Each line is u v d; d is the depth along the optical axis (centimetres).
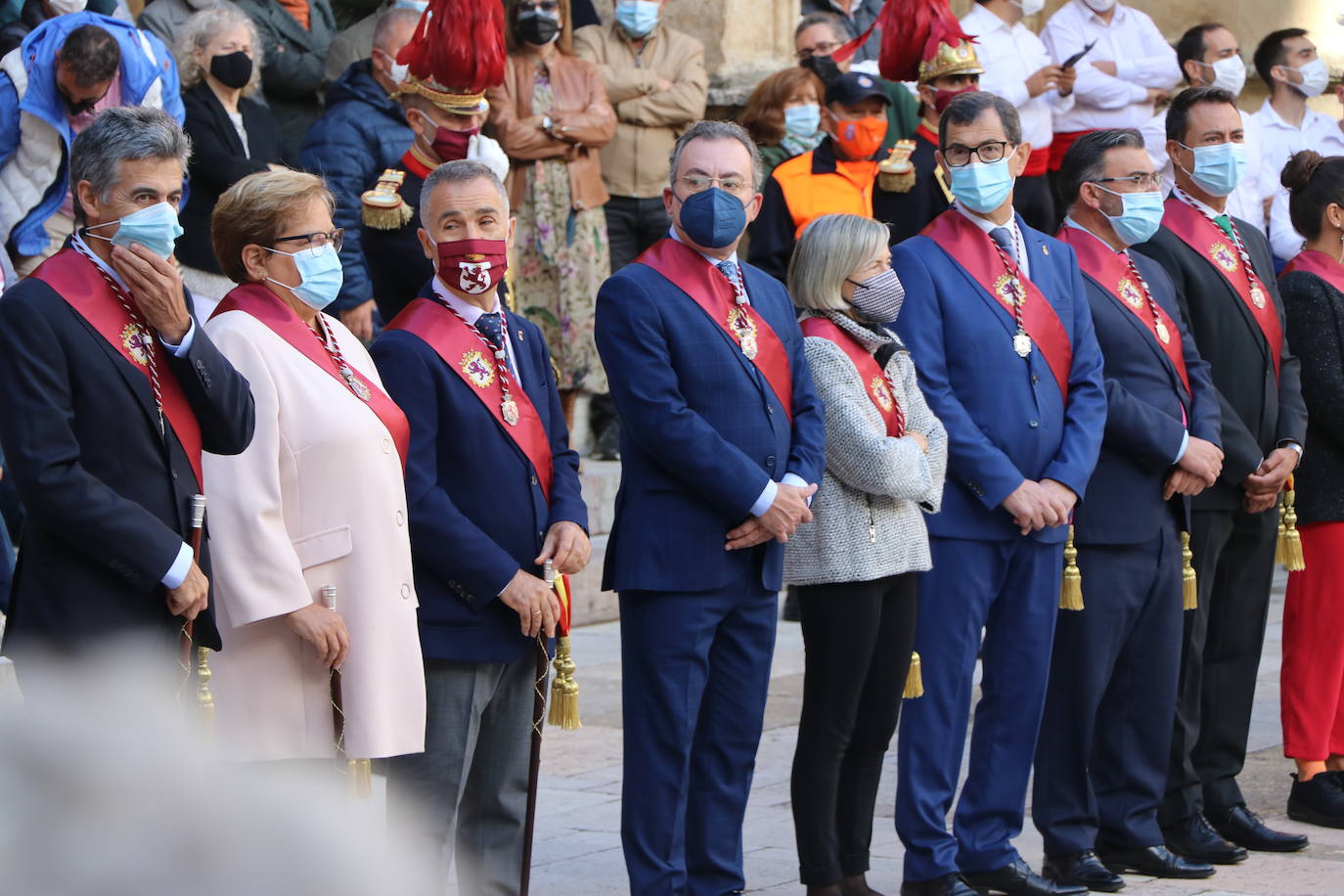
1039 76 2422
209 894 131
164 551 859
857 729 1216
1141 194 1397
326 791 147
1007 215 1344
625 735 1157
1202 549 1469
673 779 1136
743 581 1152
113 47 1673
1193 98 1516
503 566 1050
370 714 943
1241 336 1508
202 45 1853
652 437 1116
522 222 2270
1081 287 1352
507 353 1113
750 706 1173
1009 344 1294
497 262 1080
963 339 1290
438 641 1051
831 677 1180
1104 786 1395
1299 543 1553
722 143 1149
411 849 144
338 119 2002
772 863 1380
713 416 1133
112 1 1977
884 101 2020
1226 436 1475
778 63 2955
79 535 841
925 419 1244
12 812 131
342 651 939
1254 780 1728
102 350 871
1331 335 1608
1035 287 1316
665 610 1133
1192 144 1516
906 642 1223
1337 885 1348
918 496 1175
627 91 2442
